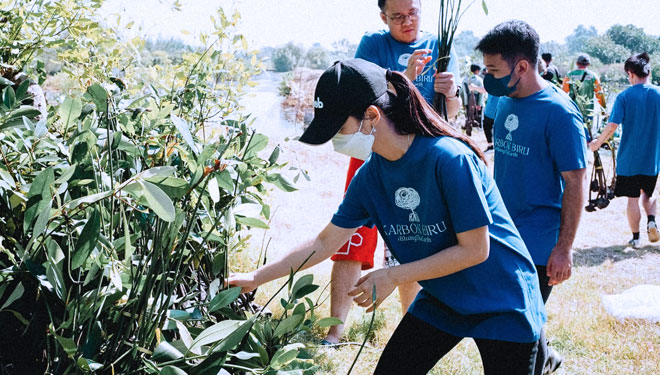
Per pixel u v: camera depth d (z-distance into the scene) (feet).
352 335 12.91
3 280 5.48
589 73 27.73
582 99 25.32
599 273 18.95
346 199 7.87
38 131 6.11
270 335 6.51
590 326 14.24
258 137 6.92
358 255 12.21
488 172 7.25
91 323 5.52
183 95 8.66
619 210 27.81
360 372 11.29
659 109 21.11
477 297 7.23
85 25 8.54
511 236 7.36
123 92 8.57
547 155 9.96
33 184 5.10
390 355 7.90
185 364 5.73
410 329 7.87
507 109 10.34
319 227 22.85
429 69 11.38
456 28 11.10
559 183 10.09
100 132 6.34
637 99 21.12
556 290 16.92
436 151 6.73
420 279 6.93
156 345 5.90
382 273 6.86
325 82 6.47
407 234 7.38
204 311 7.46
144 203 5.54
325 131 6.43
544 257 9.95
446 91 11.18
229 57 9.00
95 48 8.96
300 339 12.17
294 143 37.17
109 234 5.57
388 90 6.74
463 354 12.34
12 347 5.81
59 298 5.65
